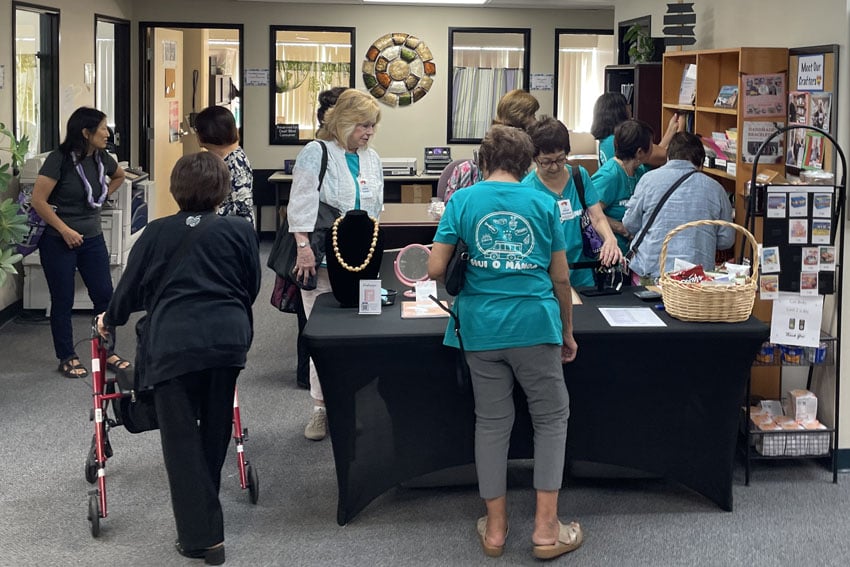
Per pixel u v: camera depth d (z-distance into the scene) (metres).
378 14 11.27
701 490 3.95
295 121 11.40
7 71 7.18
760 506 4.02
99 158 5.93
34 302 7.33
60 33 8.36
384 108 11.46
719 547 3.64
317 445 4.72
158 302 3.41
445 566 3.50
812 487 4.23
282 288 5.42
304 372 5.63
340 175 4.53
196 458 3.44
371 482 3.82
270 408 5.29
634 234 4.87
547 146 4.30
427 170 10.67
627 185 5.14
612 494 4.11
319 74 11.36
